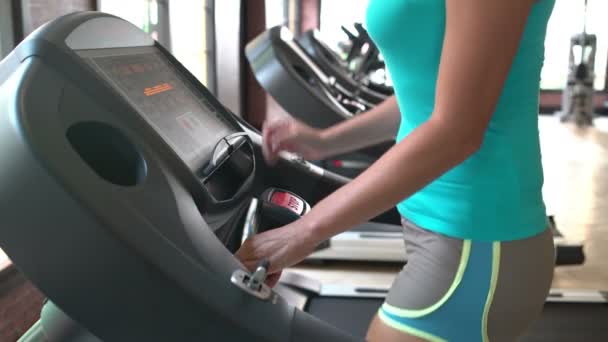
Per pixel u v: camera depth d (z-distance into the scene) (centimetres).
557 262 344
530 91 102
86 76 93
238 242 124
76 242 75
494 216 102
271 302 86
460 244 104
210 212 103
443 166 89
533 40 98
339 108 365
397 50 101
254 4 672
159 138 96
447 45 89
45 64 89
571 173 628
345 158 399
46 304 98
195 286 79
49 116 81
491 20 85
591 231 427
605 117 1112
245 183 122
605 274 345
